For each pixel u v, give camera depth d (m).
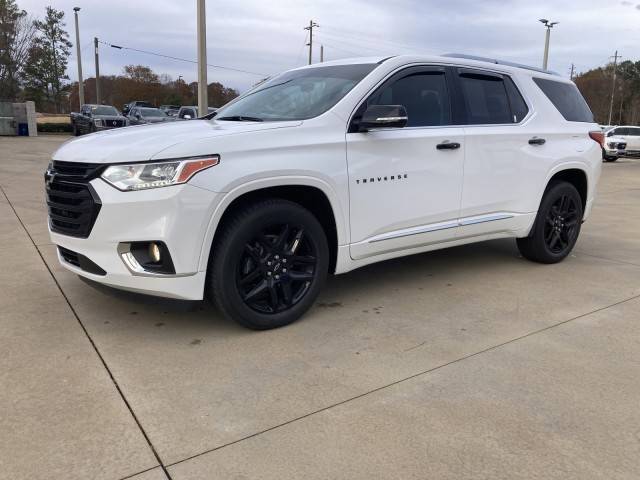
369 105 4.15
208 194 3.34
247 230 3.54
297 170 3.66
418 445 2.57
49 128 36.97
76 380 3.08
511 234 5.29
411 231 4.44
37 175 12.59
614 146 27.62
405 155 4.27
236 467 2.39
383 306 4.38
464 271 5.44
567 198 5.70
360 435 2.63
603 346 3.69
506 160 5.00
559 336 3.84
